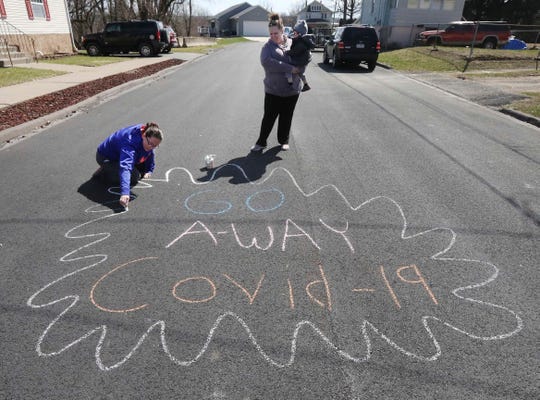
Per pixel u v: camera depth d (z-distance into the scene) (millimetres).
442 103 8750
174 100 8906
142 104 8500
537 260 2967
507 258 2990
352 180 4410
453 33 20703
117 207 3756
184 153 5266
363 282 2725
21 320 2389
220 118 7188
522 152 5418
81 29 29500
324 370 2064
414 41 23656
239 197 3967
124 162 3752
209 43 39625
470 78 12203
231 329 2330
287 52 4809
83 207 3760
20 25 16125
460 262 2939
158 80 12086
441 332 2307
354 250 3084
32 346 2209
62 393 1939
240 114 7484
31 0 16703
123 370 2064
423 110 8016
